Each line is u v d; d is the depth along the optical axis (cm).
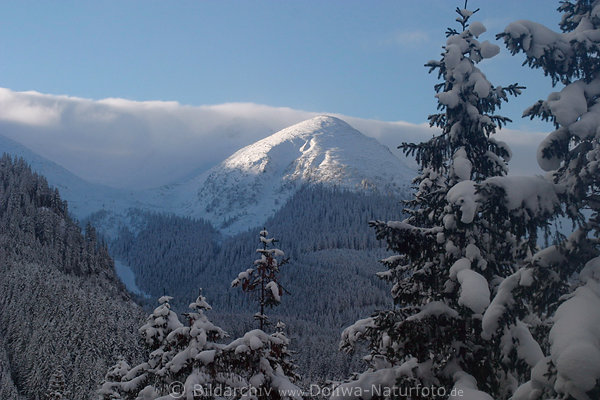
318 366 11412
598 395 742
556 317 838
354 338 1383
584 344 754
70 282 19138
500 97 1343
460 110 1349
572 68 1064
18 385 12825
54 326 13838
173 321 2069
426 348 1209
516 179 1022
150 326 2034
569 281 974
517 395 903
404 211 1495
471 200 1121
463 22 1351
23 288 16438
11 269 18375
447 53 1323
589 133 954
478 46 1311
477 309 1070
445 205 1303
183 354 1625
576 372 738
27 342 13838
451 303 1295
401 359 1283
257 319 1722
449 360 1231
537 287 976
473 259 1233
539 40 1027
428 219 1440
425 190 1471
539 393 859
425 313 1224
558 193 1017
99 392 2655
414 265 1376
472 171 1363
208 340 1736
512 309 997
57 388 5384
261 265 1709
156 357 2003
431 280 1317
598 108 984
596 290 862
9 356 13888
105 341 12419
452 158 1359
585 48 1016
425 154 1409
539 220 1015
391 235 1293
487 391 1217
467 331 1223
